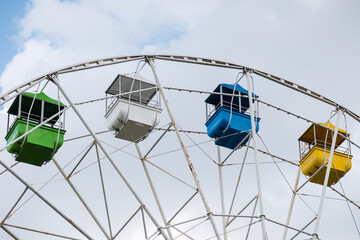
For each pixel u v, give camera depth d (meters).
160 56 42.78
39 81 39.31
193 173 39.94
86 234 40.03
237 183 44.09
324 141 50.47
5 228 39.84
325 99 47.50
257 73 45.34
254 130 42.91
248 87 44.34
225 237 44.34
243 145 47.25
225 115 45.09
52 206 39.56
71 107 39.66
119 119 42.75
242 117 45.59
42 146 41.16
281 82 46.03
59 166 42.59
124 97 43.97
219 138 45.19
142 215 39.47
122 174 39.44
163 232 39.12
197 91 44.47
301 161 49.28
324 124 49.44
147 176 44.34
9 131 41.94
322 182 49.25
